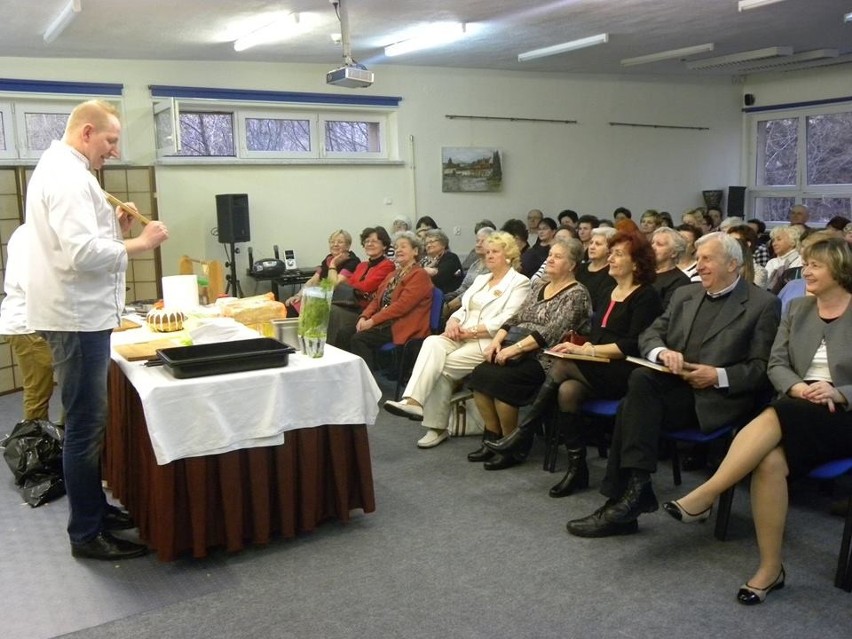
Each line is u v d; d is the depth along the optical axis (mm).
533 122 8750
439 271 5883
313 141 7602
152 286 6270
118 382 3025
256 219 7277
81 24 5234
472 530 2838
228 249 7129
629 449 2639
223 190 7074
